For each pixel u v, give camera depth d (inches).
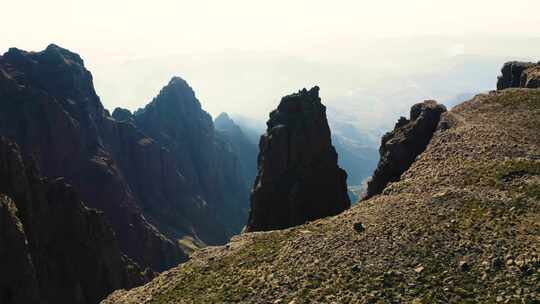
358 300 1587.1
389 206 2197.3
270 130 4820.4
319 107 4926.2
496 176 2229.3
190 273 2277.3
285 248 2148.1
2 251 4224.9
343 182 4857.3
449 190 2171.5
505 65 4648.1
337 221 2236.7
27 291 4291.3
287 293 1772.9
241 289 1911.9
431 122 3597.4
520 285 1487.5
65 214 5467.5
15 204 4852.4
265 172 4687.5
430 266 1672.0
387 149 3676.2
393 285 1624.0
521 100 3211.1
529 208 1905.8
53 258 5152.6
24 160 5905.5
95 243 5585.6
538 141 2583.7
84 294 5211.6
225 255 2358.5
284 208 4534.9
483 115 3142.2
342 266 1807.3
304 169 4630.9
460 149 2694.4
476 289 1520.7
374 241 1904.5
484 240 1737.2
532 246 1638.8
